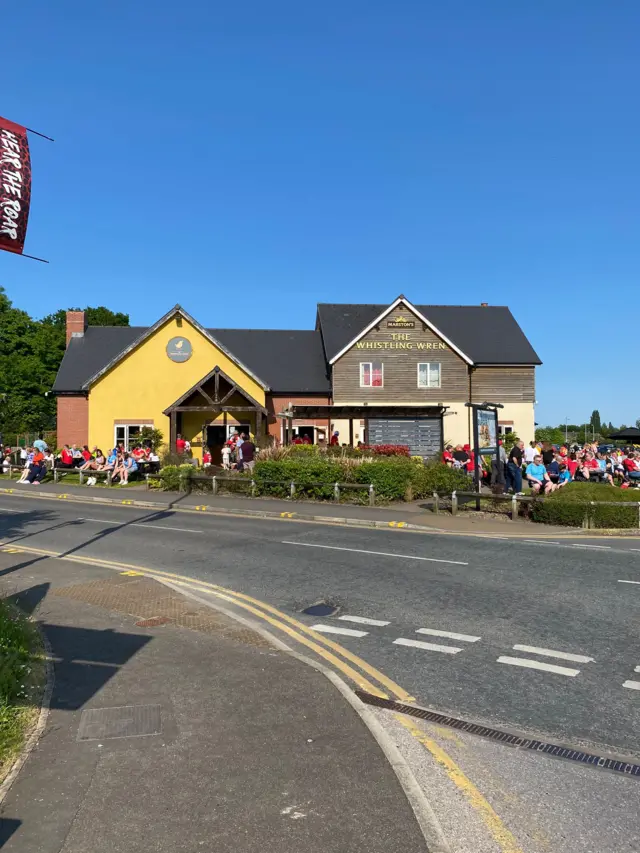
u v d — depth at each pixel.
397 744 4.82
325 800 3.85
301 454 22.14
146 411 31.53
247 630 7.52
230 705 5.27
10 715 4.86
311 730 4.80
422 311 38.38
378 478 19.02
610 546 12.79
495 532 14.60
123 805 3.79
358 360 33.38
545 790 4.18
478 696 5.72
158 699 5.40
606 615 8.03
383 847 3.41
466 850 3.55
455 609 8.45
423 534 14.48
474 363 34.41
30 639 6.74
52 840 3.46
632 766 4.48
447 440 33.59
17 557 12.20
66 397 32.56
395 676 6.23
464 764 4.52
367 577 10.30
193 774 4.15
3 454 32.72
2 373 53.59
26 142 6.68
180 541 13.73
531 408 35.06
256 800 3.85
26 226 6.64
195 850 3.38
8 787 3.98
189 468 22.80
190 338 31.92
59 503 20.88
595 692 5.75
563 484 18.33
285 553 12.31
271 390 32.44
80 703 5.32
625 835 3.69
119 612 8.30
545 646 6.97
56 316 70.44
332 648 7.06
